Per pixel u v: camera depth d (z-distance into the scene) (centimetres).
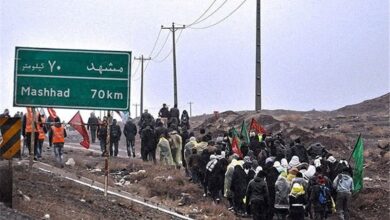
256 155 4119
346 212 3509
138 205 3259
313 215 3584
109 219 2653
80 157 4947
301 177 3247
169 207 3484
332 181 3700
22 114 4288
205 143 4228
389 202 3900
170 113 5941
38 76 3030
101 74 3072
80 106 3052
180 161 4675
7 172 2294
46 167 3791
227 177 3616
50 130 4659
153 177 4175
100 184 3619
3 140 2328
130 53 3084
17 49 3022
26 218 2141
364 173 4856
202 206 3550
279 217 3472
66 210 2566
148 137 4800
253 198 3192
